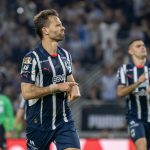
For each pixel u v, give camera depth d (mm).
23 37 42469
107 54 40938
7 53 41688
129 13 43906
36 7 45031
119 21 43188
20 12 44281
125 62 38156
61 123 15258
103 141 27750
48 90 14688
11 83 38750
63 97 15242
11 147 27484
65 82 14805
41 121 15258
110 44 41344
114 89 37531
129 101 21391
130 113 21359
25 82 15016
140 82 20297
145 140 20703
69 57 15609
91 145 27750
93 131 34125
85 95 37906
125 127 34031
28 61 15070
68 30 43188
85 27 42625
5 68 39812
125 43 41250
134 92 21188
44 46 15297
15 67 40375
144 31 41906
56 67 15164
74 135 15172
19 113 24469
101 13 44000
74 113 36875
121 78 21672
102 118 34156
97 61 40875
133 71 21703
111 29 41969
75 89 14703
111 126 34094
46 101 15117
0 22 43844
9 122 26000
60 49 15578
